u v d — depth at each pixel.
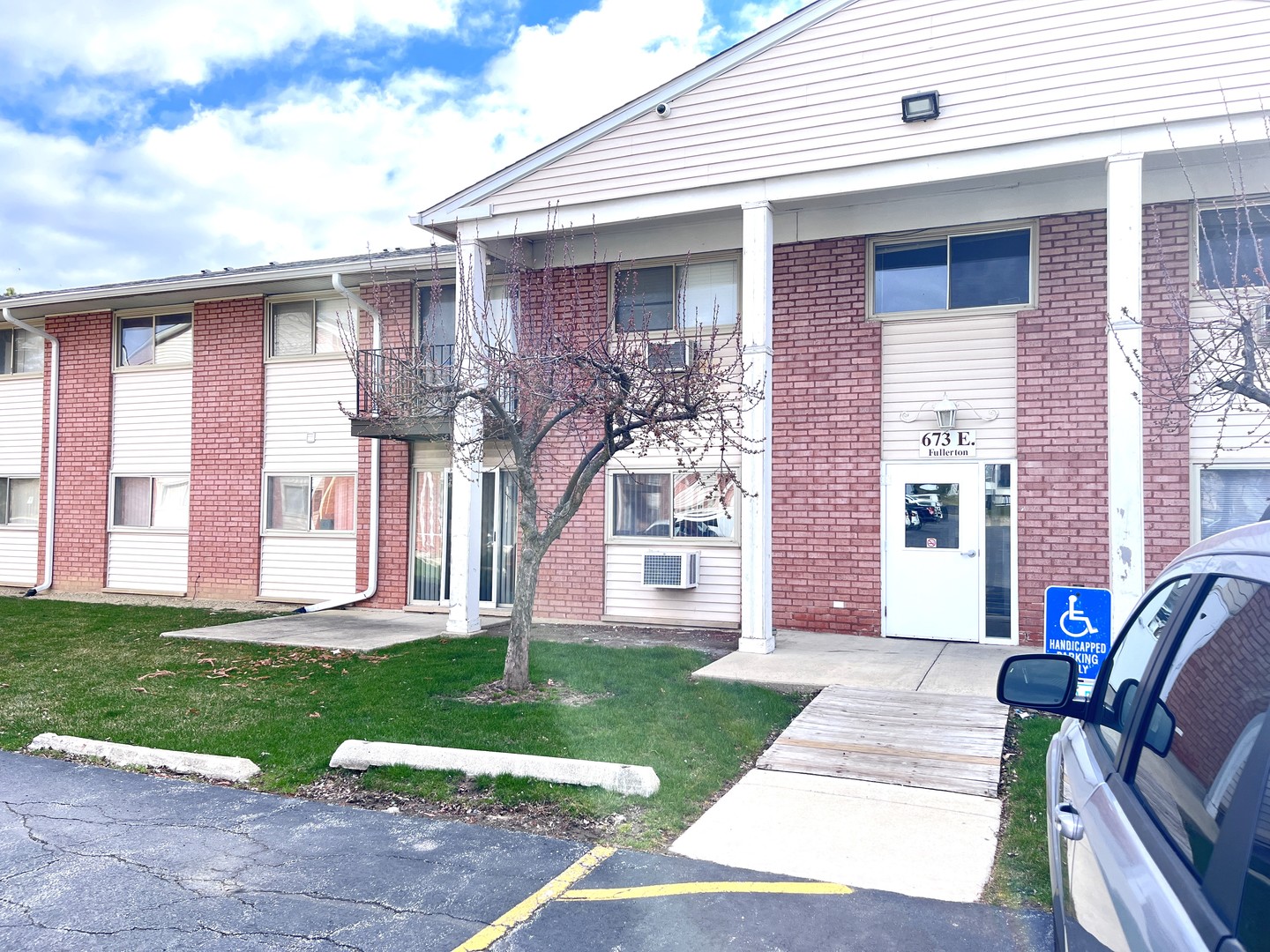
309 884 4.70
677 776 6.24
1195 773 1.92
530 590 8.73
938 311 11.50
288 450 15.75
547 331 9.15
